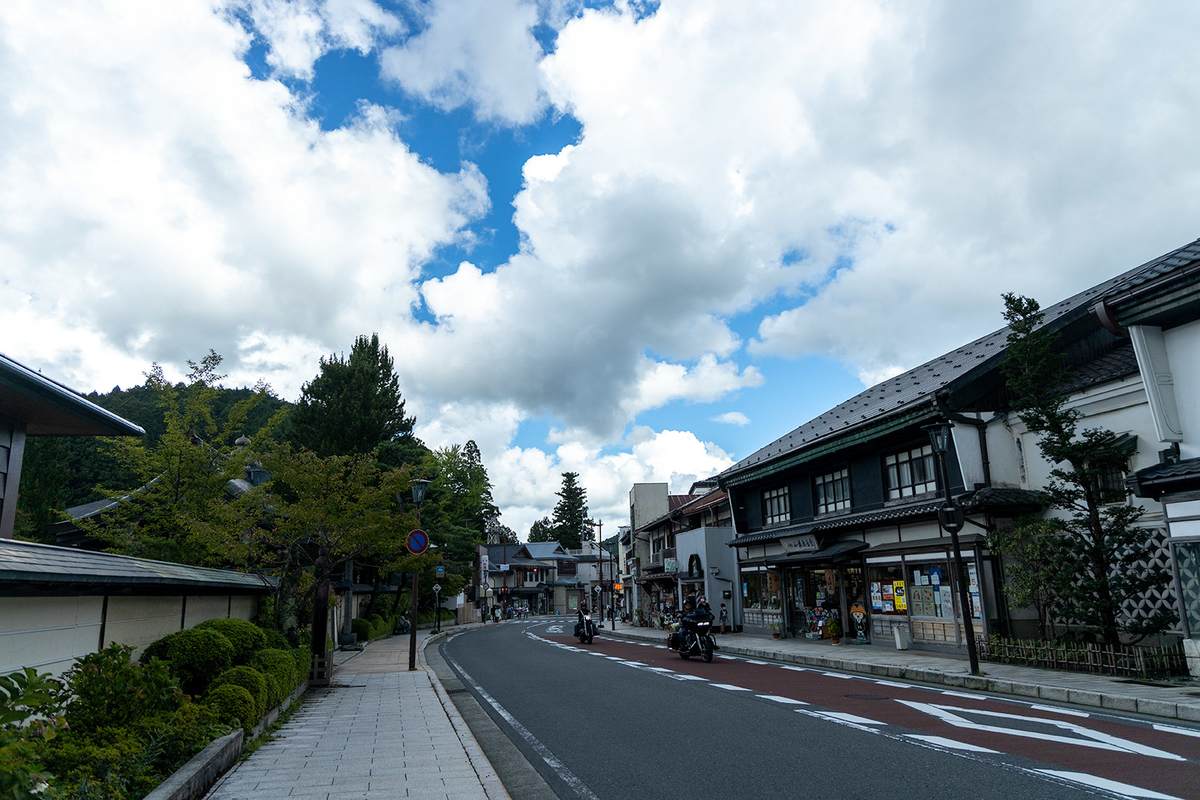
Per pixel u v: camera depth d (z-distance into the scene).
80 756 5.28
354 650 25.03
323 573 14.74
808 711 9.70
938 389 16.34
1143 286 11.70
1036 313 13.64
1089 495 12.88
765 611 26.80
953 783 5.91
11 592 5.88
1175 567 11.12
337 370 34.53
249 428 40.19
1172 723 8.22
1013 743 7.32
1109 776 5.96
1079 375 15.62
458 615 56.75
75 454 35.09
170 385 20.00
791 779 6.28
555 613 87.88
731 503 28.88
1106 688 10.09
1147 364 12.12
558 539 105.31
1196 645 10.77
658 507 49.22
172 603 10.41
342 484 15.46
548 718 10.22
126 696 6.45
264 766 6.93
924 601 17.73
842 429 19.94
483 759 7.30
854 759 6.88
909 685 12.35
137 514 19.42
